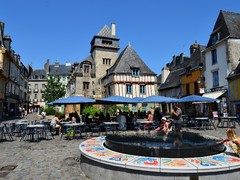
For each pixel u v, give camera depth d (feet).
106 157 14.32
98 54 105.81
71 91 115.85
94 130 42.09
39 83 198.29
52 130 39.09
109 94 90.12
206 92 77.10
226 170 12.27
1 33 94.89
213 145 15.80
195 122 47.91
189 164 12.59
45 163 18.43
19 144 28.17
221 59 70.18
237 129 43.27
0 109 89.92
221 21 73.87
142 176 12.30
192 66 87.61
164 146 15.01
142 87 88.12
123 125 43.21
